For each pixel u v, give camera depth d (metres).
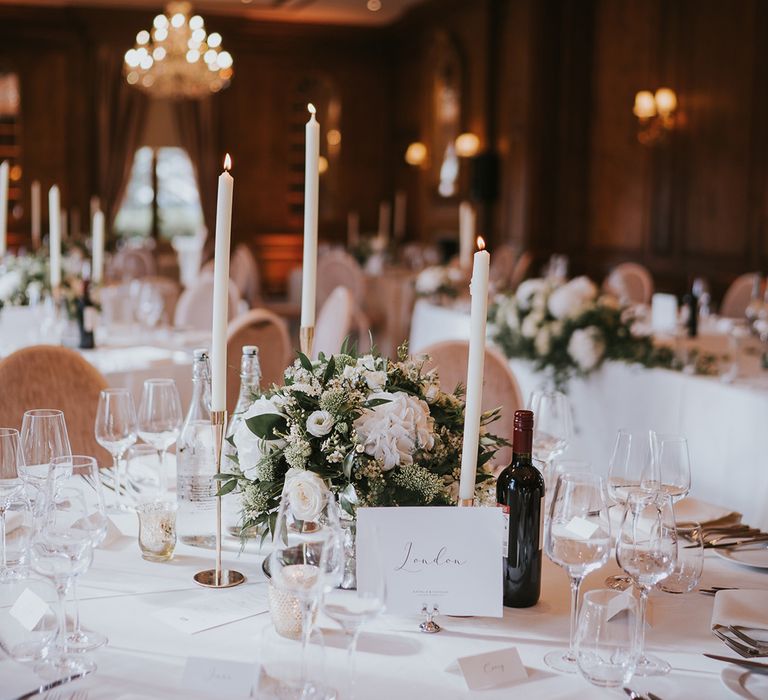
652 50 8.36
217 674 1.22
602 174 9.16
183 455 1.71
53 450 1.59
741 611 1.46
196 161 12.62
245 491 1.46
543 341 4.03
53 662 1.24
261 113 12.79
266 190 12.94
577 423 4.12
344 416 1.44
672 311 5.05
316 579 1.16
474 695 1.21
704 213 7.80
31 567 1.36
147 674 1.24
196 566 1.62
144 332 4.50
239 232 12.88
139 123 12.38
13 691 1.17
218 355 1.46
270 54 12.70
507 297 4.38
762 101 7.16
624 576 1.64
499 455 2.66
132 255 8.90
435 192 11.67
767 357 3.90
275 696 1.14
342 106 13.02
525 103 9.54
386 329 8.59
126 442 1.91
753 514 3.23
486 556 1.40
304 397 1.48
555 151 9.52
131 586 1.53
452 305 6.58
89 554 1.25
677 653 1.35
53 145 12.10
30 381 2.48
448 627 1.41
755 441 3.23
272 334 3.73
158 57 8.71
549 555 1.30
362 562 1.13
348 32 12.70
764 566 1.67
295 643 1.21
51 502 1.22
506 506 1.48
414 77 12.33
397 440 1.44
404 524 1.40
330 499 1.18
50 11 11.66
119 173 12.36
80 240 7.93
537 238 9.55
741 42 7.34
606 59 9.05
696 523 1.69
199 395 1.73
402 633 1.38
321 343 4.19
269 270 13.04
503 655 1.27
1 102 11.90
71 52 12.01
